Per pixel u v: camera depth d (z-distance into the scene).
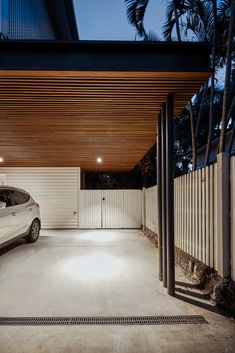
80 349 2.18
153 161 14.52
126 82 3.09
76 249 6.20
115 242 7.14
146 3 6.01
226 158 3.09
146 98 3.60
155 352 2.13
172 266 3.35
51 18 8.28
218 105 9.72
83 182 11.85
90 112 4.15
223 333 2.42
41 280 3.92
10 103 3.74
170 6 5.98
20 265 4.76
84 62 2.81
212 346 2.21
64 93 3.40
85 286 3.66
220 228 3.09
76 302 3.11
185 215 4.52
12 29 4.99
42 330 2.49
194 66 2.85
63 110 4.03
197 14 5.68
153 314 2.79
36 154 7.80
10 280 3.93
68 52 2.81
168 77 2.97
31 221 6.81
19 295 3.34
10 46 2.78
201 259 3.79
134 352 2.13
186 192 4.48
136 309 2.91
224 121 4.71
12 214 5.81
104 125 4.87
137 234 8.68
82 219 10.12
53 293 3.40
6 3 4.58
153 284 3.73
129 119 4.51
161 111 3.93
